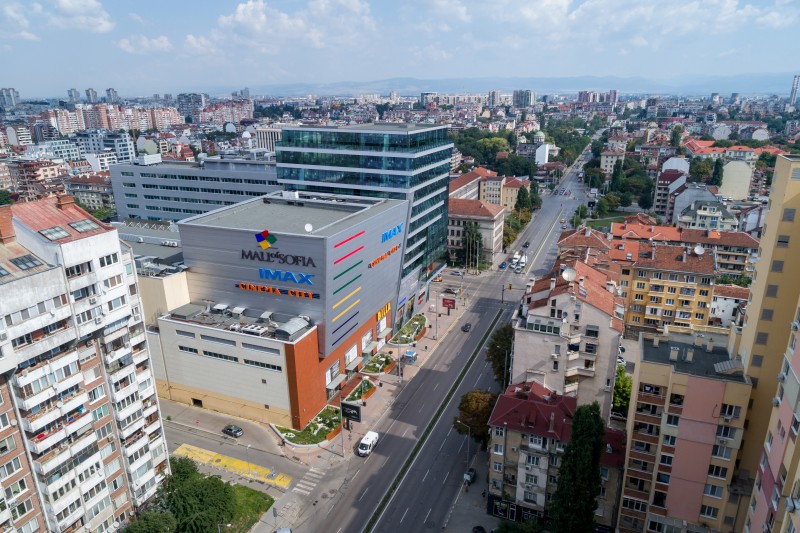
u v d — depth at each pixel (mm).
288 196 134750
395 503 82062
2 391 55750
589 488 62969
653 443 66062
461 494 84000
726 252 161250
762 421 59219
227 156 187000
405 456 92375
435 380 116875
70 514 63438
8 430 56750
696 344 68750
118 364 67875
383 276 123562
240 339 97375
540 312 87562
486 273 189750
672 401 61938
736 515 61750
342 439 93750
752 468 61094
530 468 75375
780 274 55625
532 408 76125
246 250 102312
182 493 72562
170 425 100750
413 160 132750
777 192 56125
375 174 135875
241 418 103125
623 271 131625
